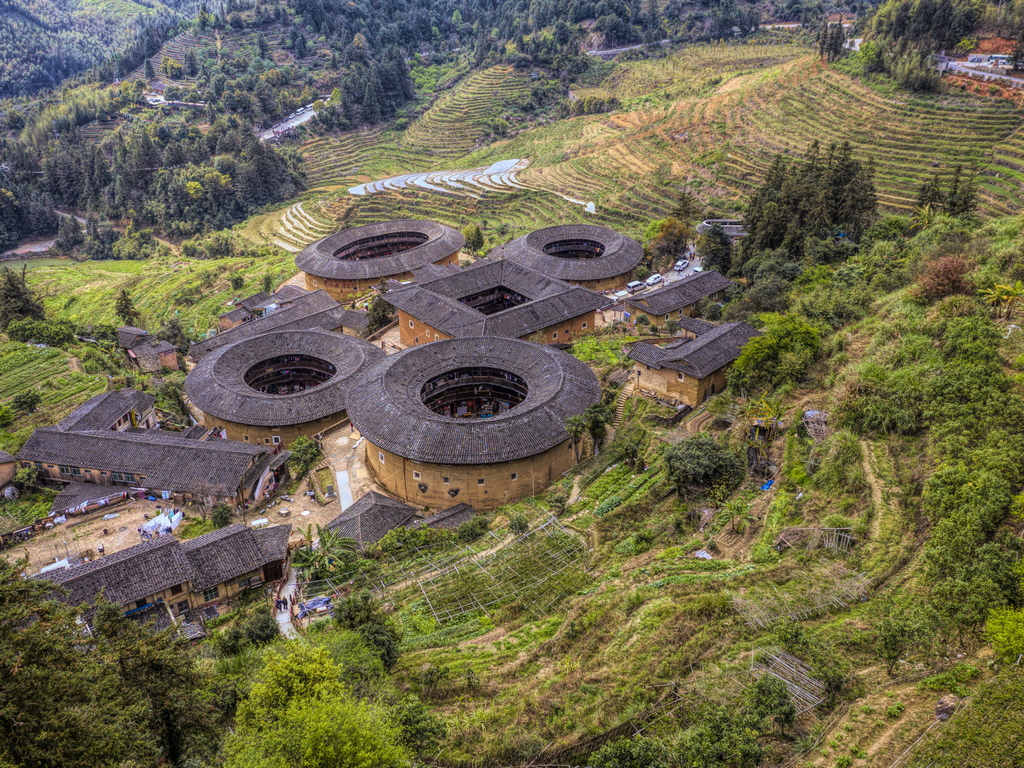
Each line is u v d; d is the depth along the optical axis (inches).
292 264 7106.3
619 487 2709.2
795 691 1535.4
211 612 2317.9
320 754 1293.1
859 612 1768.0
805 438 2506.2
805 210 4554.6
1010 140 5497.1
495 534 2529.5
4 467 3169.3
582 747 1520.7
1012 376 2246.6
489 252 6225.4
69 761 1199.6
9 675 1195.3
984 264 2989.7
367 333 4886.8
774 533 2142.0
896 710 1454.2
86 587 2175.2
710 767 1346.0
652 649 1768.0
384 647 1851.6
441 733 1553.9
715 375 3233.3
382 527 2667.3
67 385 4097.0
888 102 6525.6
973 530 1758.1
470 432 2837.1
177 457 3093.0
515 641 1953.7
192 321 6043.3
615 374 3659.0
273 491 3174.2
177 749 1540.4
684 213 5708.7
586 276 5059.1
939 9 6678.2
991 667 1502.2
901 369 2463.1
